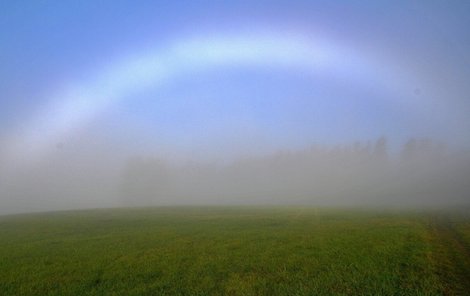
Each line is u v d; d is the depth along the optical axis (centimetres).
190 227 3656
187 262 1966
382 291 1383
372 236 2547
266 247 2317
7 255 2327
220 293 1441
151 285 1566
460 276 1484
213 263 1919
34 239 3106
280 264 1850
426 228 2955
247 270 1767
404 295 1332
